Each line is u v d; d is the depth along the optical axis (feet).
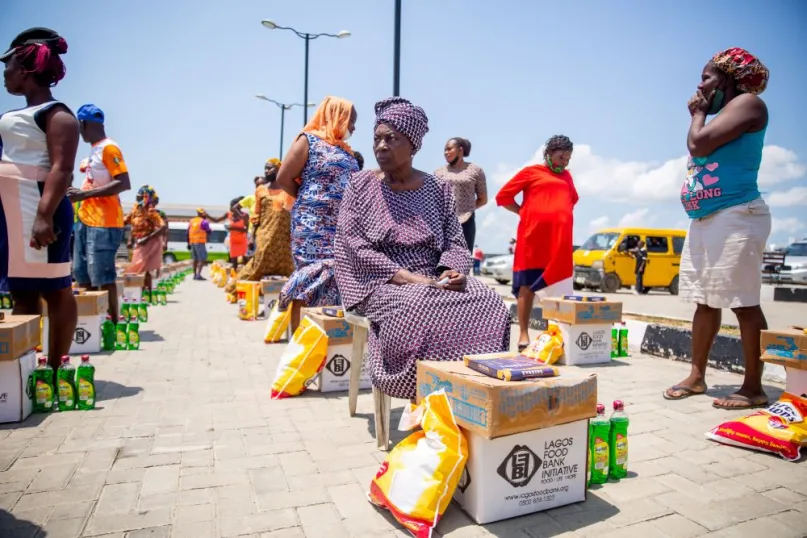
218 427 11.73
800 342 11.00
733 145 12.91
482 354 8.80
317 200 15.83
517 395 7.57
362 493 8.80
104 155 19.04
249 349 20.31
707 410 13.30
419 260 10.49
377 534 7.63
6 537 7.37
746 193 12.93
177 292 45.14
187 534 7.55
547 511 8.32
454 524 7.89
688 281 14.29
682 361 19.15
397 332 9.23
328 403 13.57
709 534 7.72
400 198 10.75
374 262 10.00
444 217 11.00
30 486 8.87
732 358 17.30
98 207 20.49
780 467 9.99
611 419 9.50
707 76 13.29
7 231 12.35
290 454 10.30
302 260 16.07
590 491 9.02
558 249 18.66
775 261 66.59
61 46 12.76
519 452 8.06
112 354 19.12
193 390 14.58
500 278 73.82
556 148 18.51
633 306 40.91
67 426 11.66
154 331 24.26
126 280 30.86
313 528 7.75
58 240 12.85
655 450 10.77
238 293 28.68
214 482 9.11
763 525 7.98
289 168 15.88
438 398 8.18
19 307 13.03
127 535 7.50
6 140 12.29
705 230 13.57
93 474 9.35
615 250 58.65
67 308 13.32
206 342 21.67
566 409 8.07
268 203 29.60
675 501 8.67
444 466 7.72
